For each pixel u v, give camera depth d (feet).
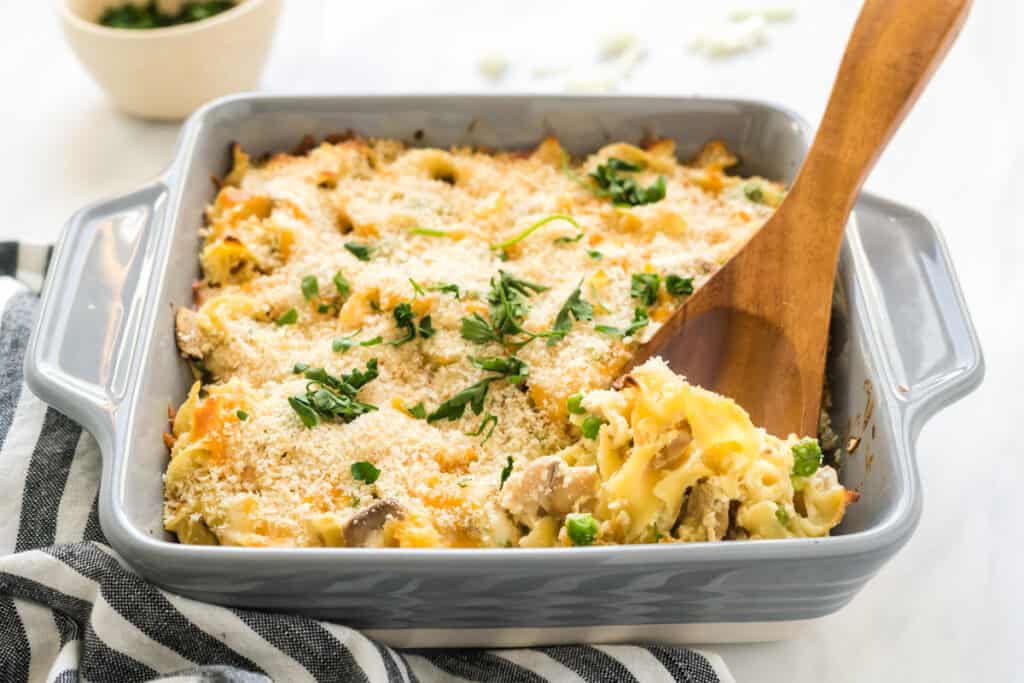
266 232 2.04
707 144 2.18
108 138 2.47
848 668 1.76
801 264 1.86
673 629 1.71
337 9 2.79
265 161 2.18
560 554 1.56
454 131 2.19
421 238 2.05
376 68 2.64
